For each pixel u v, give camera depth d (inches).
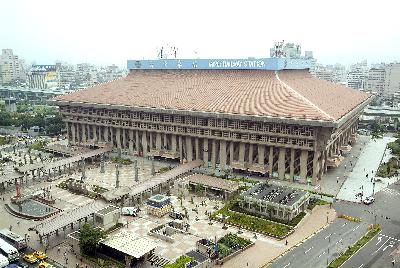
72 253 4355.3
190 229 4936.0
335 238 4702.3
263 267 4062.5
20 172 6560.0
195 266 3914.9
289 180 6742.1
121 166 7647.6
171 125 7677.2
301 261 4180.6
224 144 7199.8
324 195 6033.5
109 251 4284.0
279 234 4771.2
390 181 6796.3
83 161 7209.6
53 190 6314.0
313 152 6441.9
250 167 6943.9
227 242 4498.0
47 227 4581.7
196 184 6171.3
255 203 5393.7
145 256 4141.2
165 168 7436.0
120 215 5098.4
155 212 5319.9
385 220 5196.9
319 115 6259.8
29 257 4143.7
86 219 4945.9
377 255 4286.4
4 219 5221.5
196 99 7755.9
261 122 6668.3
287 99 6993.1
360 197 6008.9
